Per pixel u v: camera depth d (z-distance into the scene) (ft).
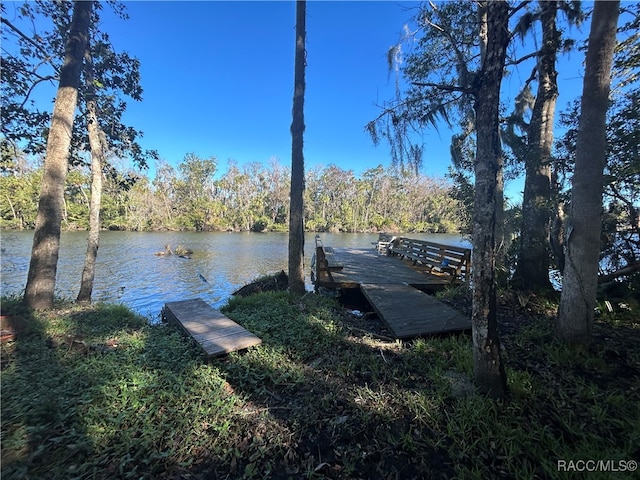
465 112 12.28
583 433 7.25
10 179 103.76
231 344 12.03
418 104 11.48
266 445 7.07
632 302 14.96
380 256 37.55
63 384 8.77
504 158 22.20
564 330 11.63
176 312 16.49
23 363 10.02
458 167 23.04
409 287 20.71
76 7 17.76
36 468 6.01
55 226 17.61
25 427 6.87
